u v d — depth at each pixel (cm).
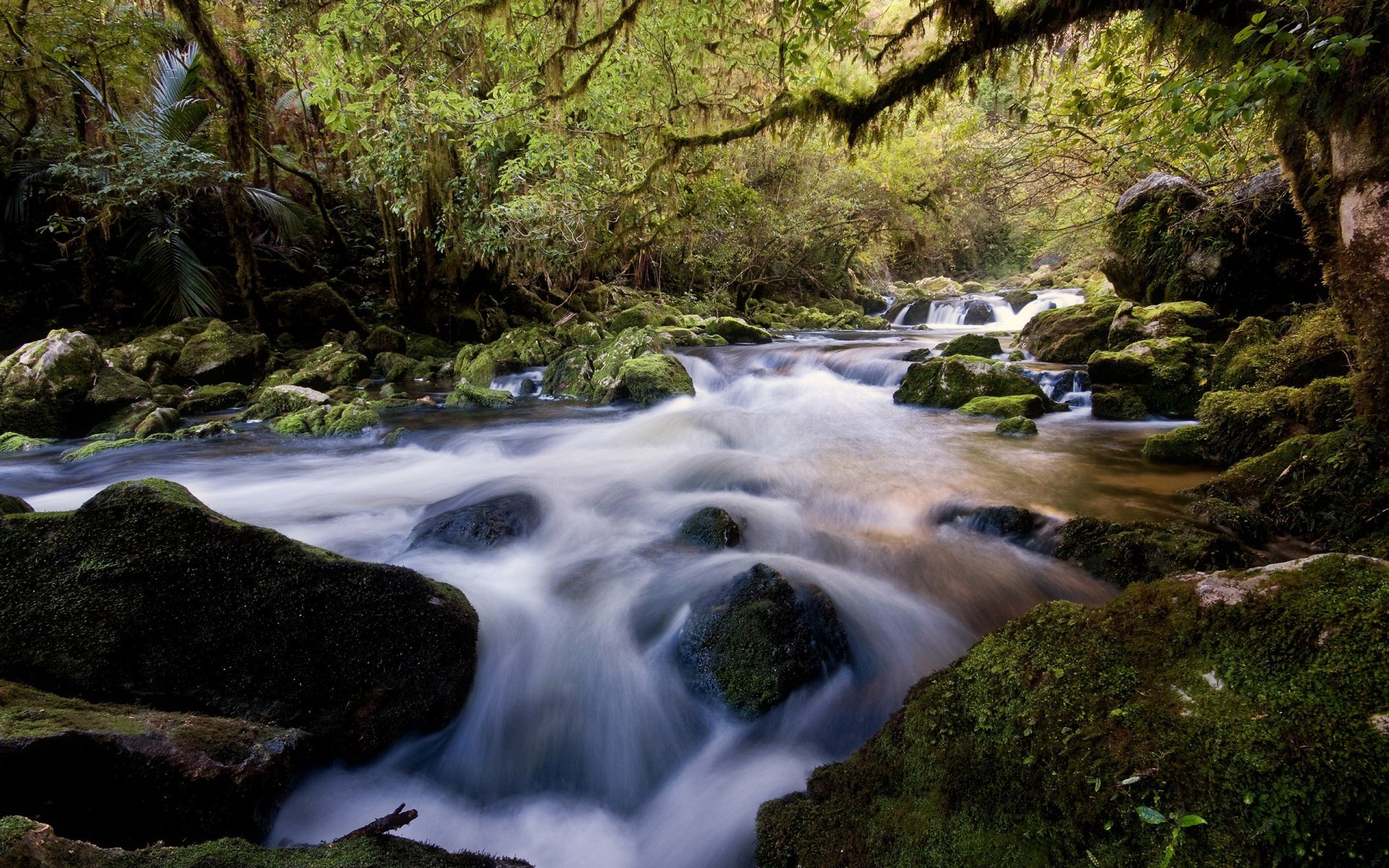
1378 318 356
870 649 357
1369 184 335
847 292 2664
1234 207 800
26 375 834
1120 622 212
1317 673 166
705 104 826
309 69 732
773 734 308
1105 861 160
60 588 267
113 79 1209
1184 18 382
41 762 187
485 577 418
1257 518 417
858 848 205
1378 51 303
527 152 989
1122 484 535
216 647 273
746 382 1078
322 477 661
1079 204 1278
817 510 539
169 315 1202
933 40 609
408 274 1461
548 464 705
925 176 1808
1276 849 142
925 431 754
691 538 470
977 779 195
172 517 286
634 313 1600
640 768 314
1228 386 658
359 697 286
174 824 205
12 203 1111
